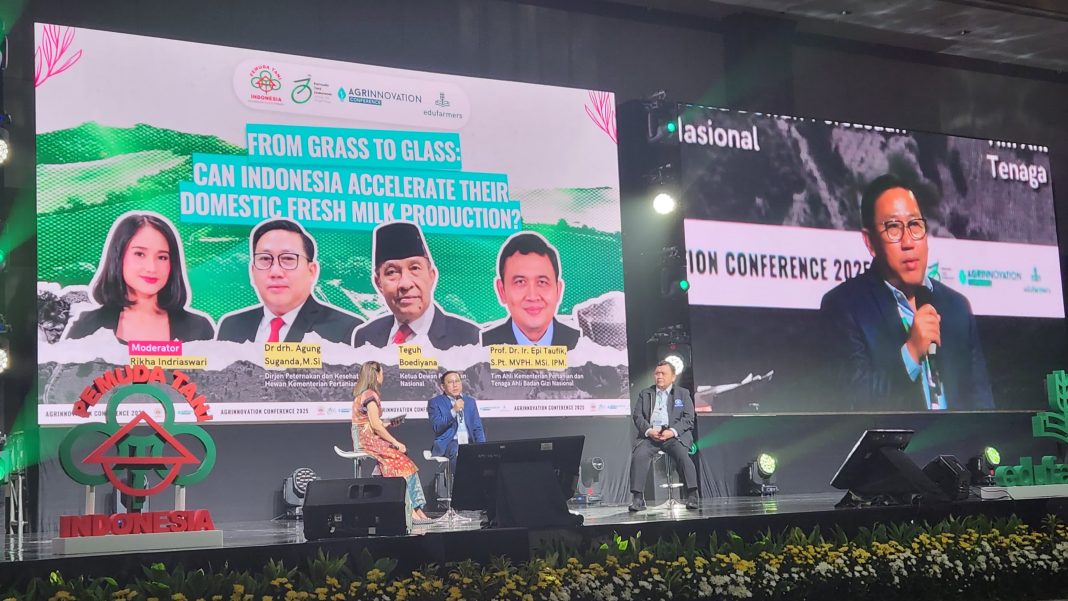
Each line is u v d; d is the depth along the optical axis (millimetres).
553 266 11203
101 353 9375
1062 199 14688
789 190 12148
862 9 12648
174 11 10164
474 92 11102
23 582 5398
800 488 12070
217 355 9781
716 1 12344
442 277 10734
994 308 13070
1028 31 13414
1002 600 7258
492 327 10875
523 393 10914
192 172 9883
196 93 9977
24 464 9109
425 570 6070
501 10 11648
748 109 12289
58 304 9281
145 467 6746
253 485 9891
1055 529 7797
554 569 6207
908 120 13820
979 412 12805
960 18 12953
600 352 11297
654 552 6609
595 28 12102
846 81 13484
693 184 11680
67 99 9500
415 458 10453
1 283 9336
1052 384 12039
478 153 11039
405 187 10695
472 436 9320
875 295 12438
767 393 11719
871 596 6867
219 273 9867
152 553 5676
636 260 11906
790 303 11977
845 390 12125
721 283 11680
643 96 12250
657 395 9914
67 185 9414
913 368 12508
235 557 5816
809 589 6672
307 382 10078
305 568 5930
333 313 10258
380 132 10664
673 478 11172
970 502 7844
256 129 10180
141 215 9641
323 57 10672
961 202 13070
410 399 10461
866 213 12531
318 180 10359
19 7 9617
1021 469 10211
